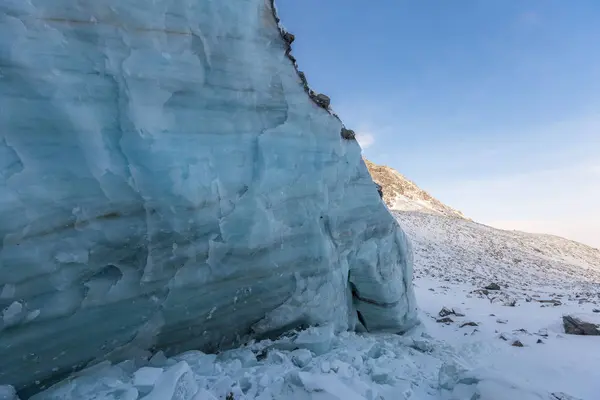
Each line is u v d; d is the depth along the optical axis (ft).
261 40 15.39
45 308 9.77
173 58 12.41
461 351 21.50
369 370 14.92
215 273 13.70
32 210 9.39
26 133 9.54
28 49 9.70
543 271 84.53
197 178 12.61
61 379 10.68
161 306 12.47
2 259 8.94
